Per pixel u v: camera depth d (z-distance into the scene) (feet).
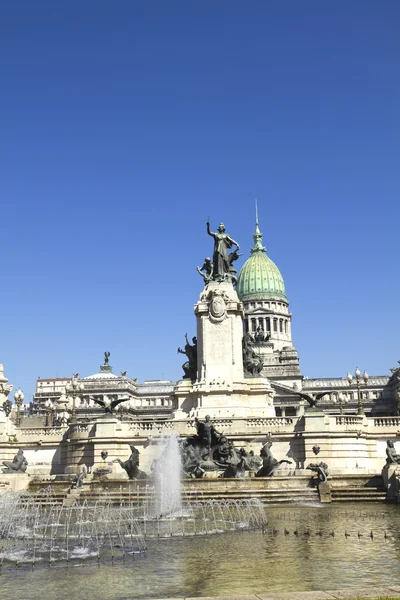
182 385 223.92
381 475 146.30
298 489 141.08
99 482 149.69
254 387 221.05
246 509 121.70
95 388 529.45
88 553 72.84
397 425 188.85
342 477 147.64
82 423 196.24
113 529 96.12
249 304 636.89
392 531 86.33
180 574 58.34
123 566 63.87
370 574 55.36
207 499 136.67
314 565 60.49
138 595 49.93
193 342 236.02
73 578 58.13
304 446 178.29
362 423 186.80
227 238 241.96
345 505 130.21
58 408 297.74
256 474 156.46
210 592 49.52
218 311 225.97
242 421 189.26
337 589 49.08
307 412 181.27
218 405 215.72
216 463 165.07
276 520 102.63
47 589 53.42
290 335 641.81
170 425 191.83
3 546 79.97
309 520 101.71
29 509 133.69
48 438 203.41
